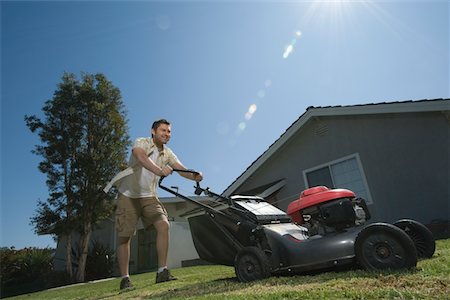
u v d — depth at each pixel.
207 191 3.32
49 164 15.40
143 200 3.69
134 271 14.27
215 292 2.31
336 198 2.66
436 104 7.11
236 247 3.02
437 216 7.27
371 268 2.14
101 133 16.53
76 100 16.78
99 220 15.14
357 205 2.79
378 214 8.13
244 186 11.25
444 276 1.87
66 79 17.31
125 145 17.05
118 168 16.06
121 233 3.61
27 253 15.13
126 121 17.55
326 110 9.21
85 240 14.57
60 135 16.17
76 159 15.62
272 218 3.01
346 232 2.53
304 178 9.81
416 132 7.80
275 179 10.48
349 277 2.11
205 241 3.26
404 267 2.05
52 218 14.77
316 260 2.44
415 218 7.56
